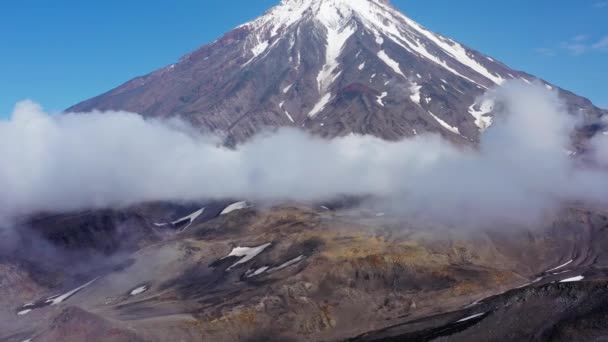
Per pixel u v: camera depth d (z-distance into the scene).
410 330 105.69
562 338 86.19
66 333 110.06
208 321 115.81
